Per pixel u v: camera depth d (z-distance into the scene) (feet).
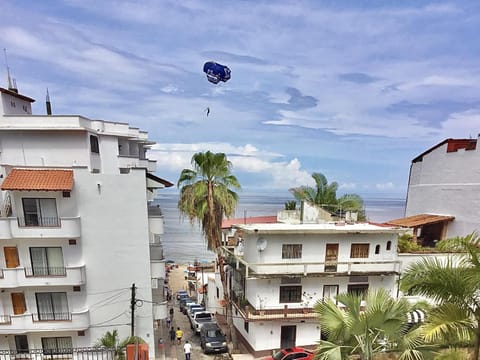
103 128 74.84
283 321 68.59
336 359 35.04
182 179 73.10
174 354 71.00
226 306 80.18
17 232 55.98
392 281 72.02
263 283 67.67
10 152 64.34
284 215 90.17
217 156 71.00
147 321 63.67
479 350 32.50
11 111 67.92
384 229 69.56
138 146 90.63
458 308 31.60
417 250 78.38
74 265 59.67
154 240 67.87
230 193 73.56
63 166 62.85
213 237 73.15
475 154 85.61
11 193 56.70
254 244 69.51
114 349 54.70
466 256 34.99
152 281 65.98
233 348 73.26
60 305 61.00
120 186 60.54
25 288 59.16
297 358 58.70
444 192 94.27
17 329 58.59
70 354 61.72
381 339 37.96
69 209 58.49
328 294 70.69
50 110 75.82
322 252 70.13
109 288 61.82
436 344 36.17
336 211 98.32
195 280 143.95
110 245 61.11
